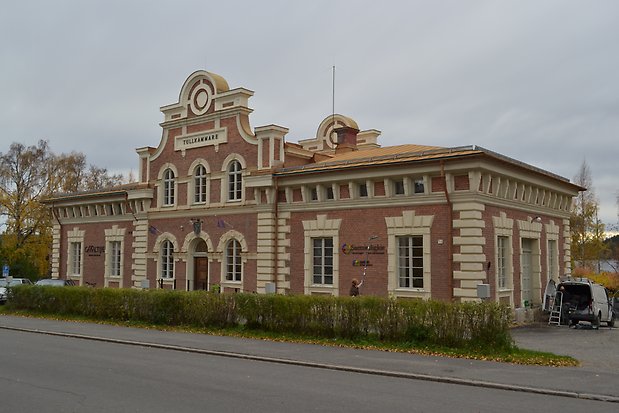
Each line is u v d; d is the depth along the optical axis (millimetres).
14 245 59812
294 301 20188
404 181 25969
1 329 24266
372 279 26797
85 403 10320
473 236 23906
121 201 39406
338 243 28188
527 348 18625
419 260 25672
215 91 34562
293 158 32875
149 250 37625
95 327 23859
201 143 35094
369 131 42781
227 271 33219
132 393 11219
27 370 13836
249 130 32812
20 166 61719
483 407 10594
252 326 21297
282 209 30734
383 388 12312
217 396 11047
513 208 27484
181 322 23469
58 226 44656
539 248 30312
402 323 18031
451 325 17109
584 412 10336
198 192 35500
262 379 13109
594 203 62594
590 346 19500
